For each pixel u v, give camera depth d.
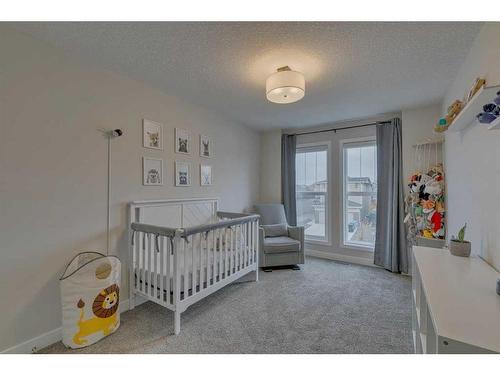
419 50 1.87
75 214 1.99
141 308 2.38
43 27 1.64
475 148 1.78
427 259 1.58
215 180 3.53
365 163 3.83
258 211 4.05
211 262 2.51
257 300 2.54
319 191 4.25
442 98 2.87
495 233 1.44
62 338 1.79
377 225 3.56
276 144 4.47
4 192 1.62
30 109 1.74
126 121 2.38
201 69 2.21
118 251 2.30
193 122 3.14
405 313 2.27
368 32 1.66
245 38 1.74
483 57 1.60
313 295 2.66
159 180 2.69
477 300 1.04
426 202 2.92
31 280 1.74
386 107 3.20
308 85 2.52
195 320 2.15
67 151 1.95
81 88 2.04
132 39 1.77
